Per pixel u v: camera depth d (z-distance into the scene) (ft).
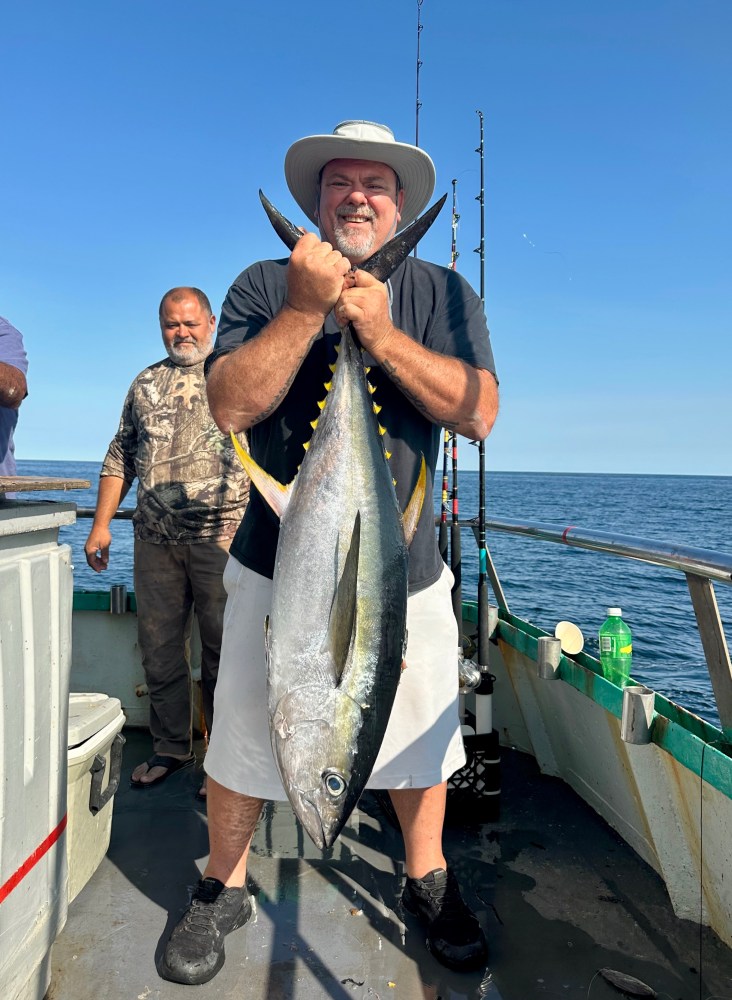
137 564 10.91
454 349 6.84
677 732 7.29
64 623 6.02
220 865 7.01
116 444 11.71
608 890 7.91
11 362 9.59
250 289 7.02
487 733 9.36
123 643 12.91
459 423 6.39
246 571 6.92
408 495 6.97
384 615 5.73
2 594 5.03
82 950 6.88
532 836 9.04
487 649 9.59
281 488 5.71
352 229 6.97
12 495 10.13
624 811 8.86
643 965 6.70
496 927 7.26
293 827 9.26
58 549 5.92
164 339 10.94
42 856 5.80
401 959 6.79
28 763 5.50
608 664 9.11
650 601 44.14
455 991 6.37
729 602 43.80
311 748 5.48
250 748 6.78
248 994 6.34
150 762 10.91
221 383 6.00
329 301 5.42
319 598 5.53
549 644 9.80
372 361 6.96
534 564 64.69
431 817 7.22
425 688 7.03
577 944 7.02
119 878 8.13
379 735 5.73
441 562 7.38
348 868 8.29
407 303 7.13
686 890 7.45
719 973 6.60
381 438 5.99
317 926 7.23
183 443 10.64
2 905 5.18
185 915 6.84
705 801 6.92
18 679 5.29
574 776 10.21
